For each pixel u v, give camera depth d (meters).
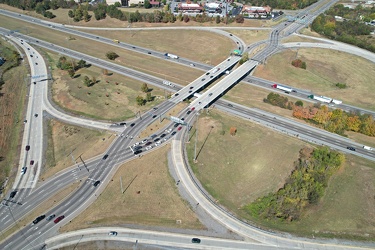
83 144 170.38
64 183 146.00
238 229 123.56
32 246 119.56
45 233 123.94
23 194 141.38
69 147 169.12
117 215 129.88
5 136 177.75
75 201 136.62
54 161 160.38
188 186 142.25
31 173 153.50
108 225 125.94
